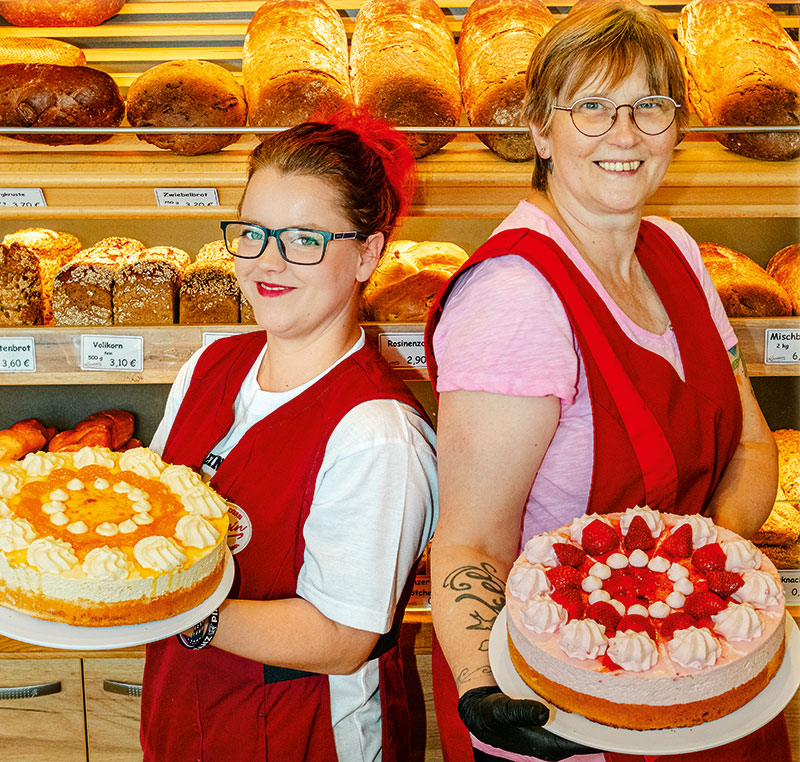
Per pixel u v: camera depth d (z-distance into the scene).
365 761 1.23
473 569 1.02
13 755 1.72
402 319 1.70
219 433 1.31
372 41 1.72
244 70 1.74
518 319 1.06
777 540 1.65
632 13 1.09
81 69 1.64
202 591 1.09
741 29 1.75
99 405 2.14
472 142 1.66
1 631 1.00
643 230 1.31
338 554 1.13
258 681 1.19
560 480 1.12
